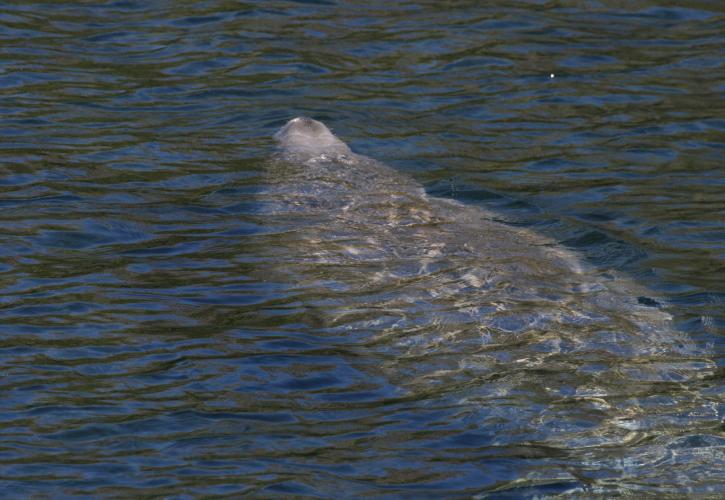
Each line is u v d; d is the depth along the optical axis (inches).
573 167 1640.0
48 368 1066.7
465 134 1754.4
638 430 967.0
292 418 996.6
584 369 1058.1
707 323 1174.3
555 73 2014.0
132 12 2258.9
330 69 2005.4
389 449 949.8
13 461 921.5
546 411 995.3
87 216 1414.9
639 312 1186.0
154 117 1772.9
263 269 1272.1
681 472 908.6
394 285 1218.6
